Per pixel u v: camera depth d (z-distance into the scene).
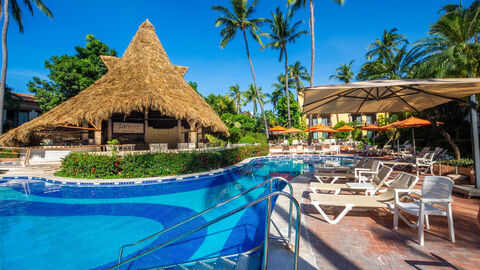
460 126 14.31
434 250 3.11
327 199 4.29
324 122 36.91
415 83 4.32
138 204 6.73
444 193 3.47
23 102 24.86
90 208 6.41
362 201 4.18
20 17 20.27
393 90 5.80
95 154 10.11
